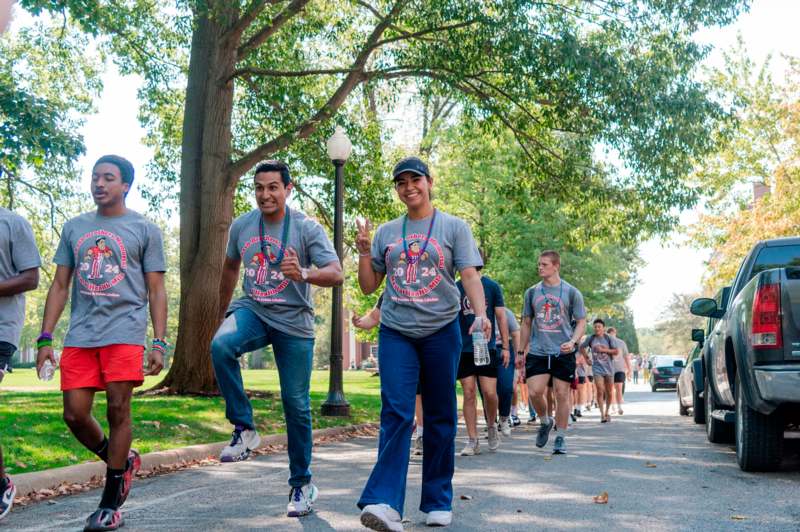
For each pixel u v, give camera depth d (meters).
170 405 13.02
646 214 19.48
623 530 4.84
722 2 16.41
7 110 13.49
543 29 16.61
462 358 9.20
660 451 9.31
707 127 17.80
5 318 5.03
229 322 5.11
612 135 17.11
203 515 5.49
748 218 30.36
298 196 19.38
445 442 4.90
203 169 16.23
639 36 17.31
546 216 31.84
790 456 8.51
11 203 20.44
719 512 5.39
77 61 21.62
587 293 34.69
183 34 17.48
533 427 14.38
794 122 29.50
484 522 5.09
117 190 5.14
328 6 18.94
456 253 4.83
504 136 21.02
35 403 13.30
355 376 45.41
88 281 5.05
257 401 14.88
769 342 6.73
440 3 15.38
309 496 5.45
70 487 6.89
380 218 18.95
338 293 14.70
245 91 18.66
